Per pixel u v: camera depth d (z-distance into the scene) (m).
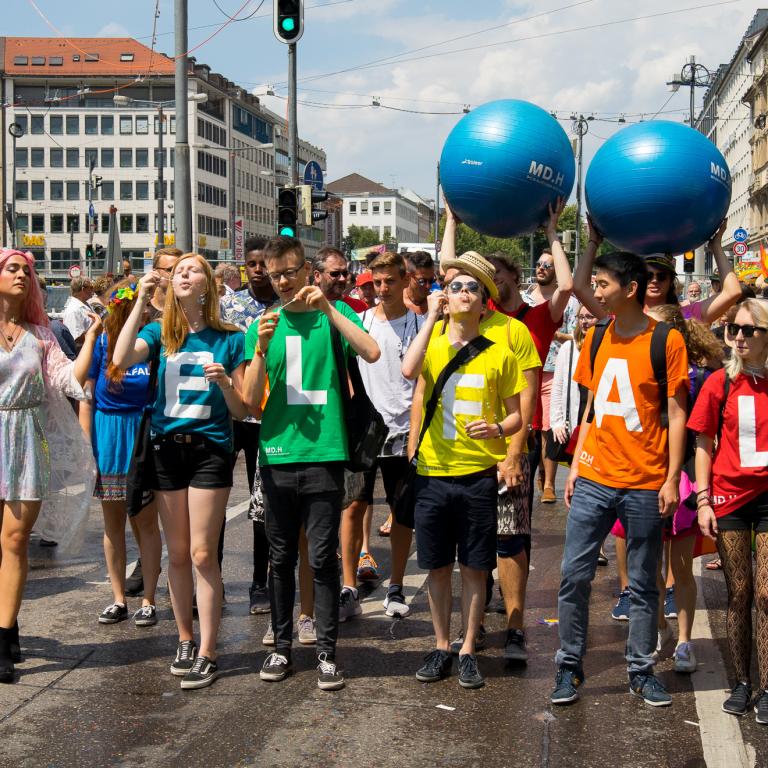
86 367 5.75
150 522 6.12
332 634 5.20
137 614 6.15
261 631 6.11
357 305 7.57
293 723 4.70
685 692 5.14
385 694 5.08
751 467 4.84
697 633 6.12
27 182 95.88
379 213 193.25
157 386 5.35
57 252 96.00
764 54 73.31
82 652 5.68
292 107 17.80
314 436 5.16
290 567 5.30
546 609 6.62
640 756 4.36
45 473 5.46
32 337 5.54
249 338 5.25
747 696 4.89
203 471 5.24
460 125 5.98
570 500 5.15
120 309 6.22
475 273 5.20
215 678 5.28
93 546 8.34
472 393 5.15
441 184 6.09
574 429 7.31
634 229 5.75
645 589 5.00
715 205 5.68
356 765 4.26
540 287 8.41
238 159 107.12
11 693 5.05
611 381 4.96
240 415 5.23
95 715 4.78
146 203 95.31
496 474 5.24
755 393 4.84
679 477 4.88
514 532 5.52
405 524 5.39
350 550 6.42
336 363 5.21
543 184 5.77
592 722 4.73
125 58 97.06
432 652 5.36
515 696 5.07
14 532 5.36
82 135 95.75
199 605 5.26
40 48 97.50
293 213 16.42
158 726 4.66
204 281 5.32
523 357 5.30
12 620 5.32
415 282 6.91
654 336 4.89
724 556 4.96
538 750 4.41
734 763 4.29
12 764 4.25
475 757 4.34
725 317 6.82
